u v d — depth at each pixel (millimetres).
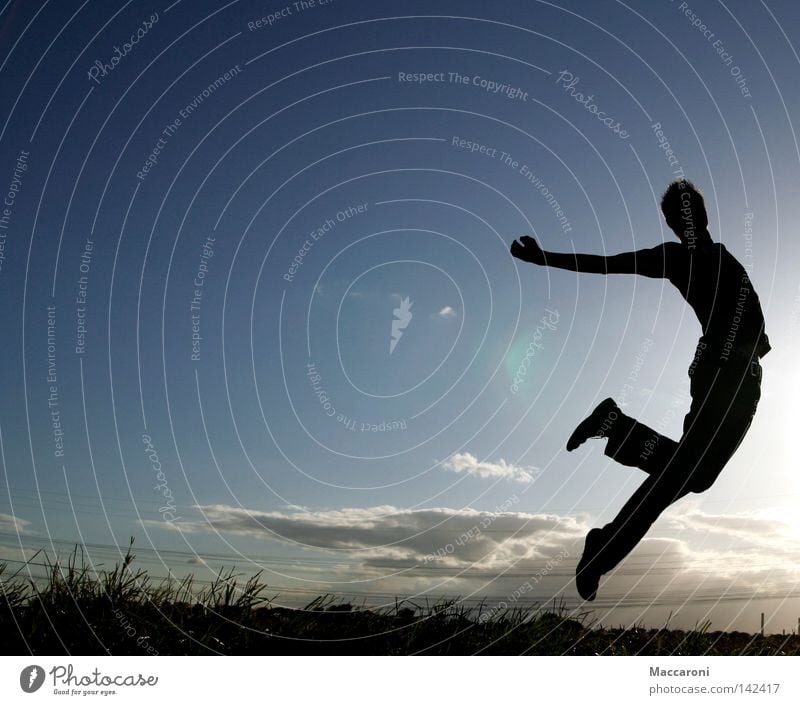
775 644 5109
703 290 5000
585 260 4945
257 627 4121
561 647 4445
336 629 4223
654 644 4773
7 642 3625
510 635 4441
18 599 3889
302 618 4340
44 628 3705
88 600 3941
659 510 5016
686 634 5047
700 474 4953
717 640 5074
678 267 5004
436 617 4570
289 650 3961
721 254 5020
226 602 4234
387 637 4137
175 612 4062
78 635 3715
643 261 5016
